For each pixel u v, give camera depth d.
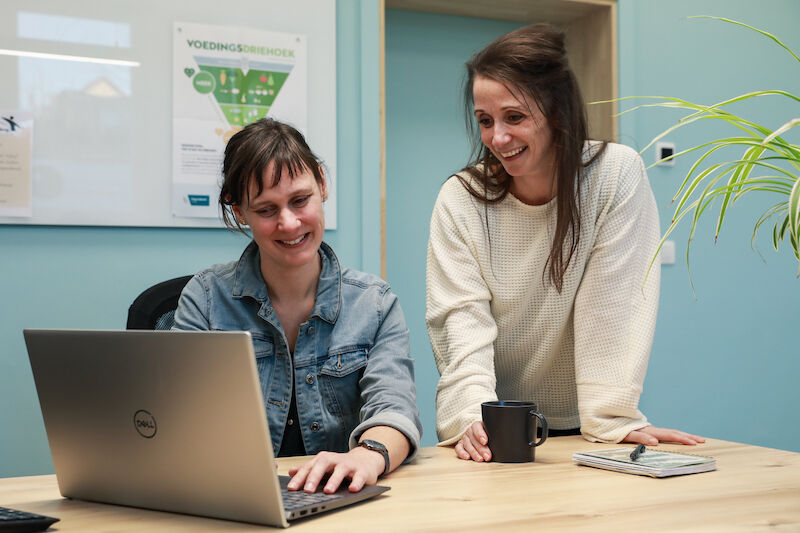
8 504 0.95
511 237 1.46
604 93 3.03
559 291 1.43
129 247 2.37
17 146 2.24
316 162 1.28
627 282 1.40
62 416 0.94
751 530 0.78
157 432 0.86
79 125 2.31
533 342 1.51
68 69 2.30
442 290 1.47
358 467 0.96
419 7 2.94
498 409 1.17
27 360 2.26
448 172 3.03
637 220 1.41
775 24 3.32
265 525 0.82
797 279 3.32
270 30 2.52
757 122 3.27
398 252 2.94
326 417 1.31
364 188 2.63
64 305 2.30
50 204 2.27
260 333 1.30
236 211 1.28
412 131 2.97
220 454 0.82
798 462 1.15
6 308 2.24
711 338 3.15
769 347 3.26
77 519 0.87
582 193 1.39
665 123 3.10
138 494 0.91
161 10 2.40
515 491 0.96
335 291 1.34
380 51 2.67
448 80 3.04
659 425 3.04
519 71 1.27
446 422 1.33
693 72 3.16
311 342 1.31
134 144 2.37
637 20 3.05
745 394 3.21
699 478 1.03
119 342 0.86
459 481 1.03
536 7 2.99
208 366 0.80
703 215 3.15
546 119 1.30
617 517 0.83
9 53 2.23
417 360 2.95
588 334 1.41
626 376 1.35
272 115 2.52
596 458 1.12
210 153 2.45
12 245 2.25
